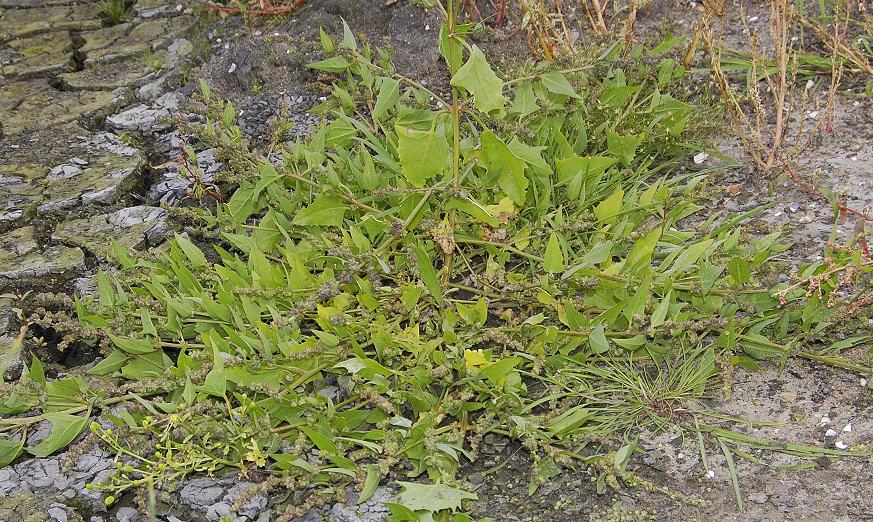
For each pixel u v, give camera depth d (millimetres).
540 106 1399
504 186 1291
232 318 1274
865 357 1234
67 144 1634
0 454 1169
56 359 1325
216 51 1813
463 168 1373
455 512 1094
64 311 1349
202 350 1232
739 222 1397
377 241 1367
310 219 1331
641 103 1521
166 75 1780
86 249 1441
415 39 1716
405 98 1507
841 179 1444
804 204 1417
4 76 1805
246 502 1134
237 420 1165
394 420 1137
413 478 1151
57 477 1170
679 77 1583
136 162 1581
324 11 1780
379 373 1175
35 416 1218
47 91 1768
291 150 1479
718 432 1178
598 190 1443
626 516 1110
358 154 1430
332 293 1221
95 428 1144
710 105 1597
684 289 1272
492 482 1159
